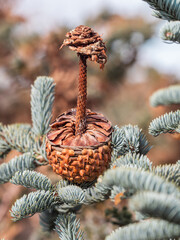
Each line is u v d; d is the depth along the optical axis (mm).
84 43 447
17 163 545
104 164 475
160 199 384
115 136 499
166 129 539
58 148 469
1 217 1058
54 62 1062
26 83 1284
